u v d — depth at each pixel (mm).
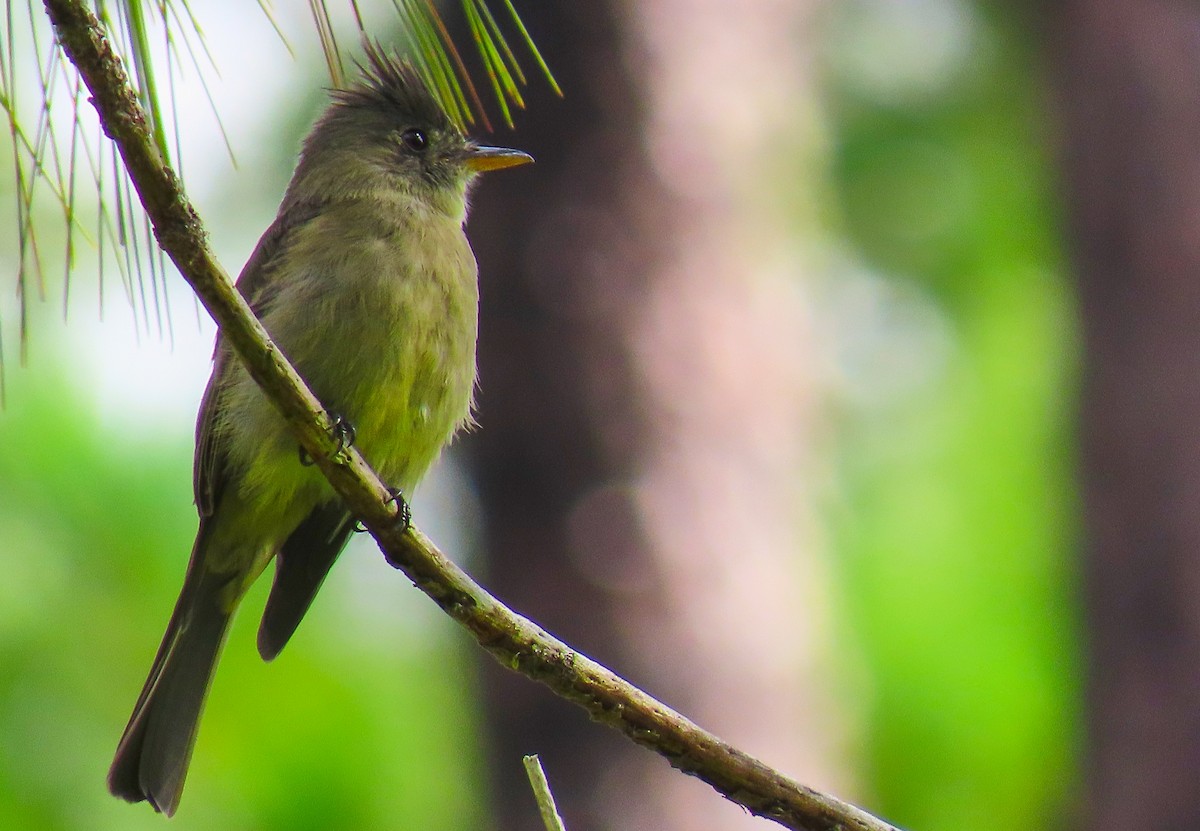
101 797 11688
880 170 13891
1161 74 11516
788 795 6023
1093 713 11367
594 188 9812
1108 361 11430
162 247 5477
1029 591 13711
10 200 8695
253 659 12992
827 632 9953
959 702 13328
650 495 9578
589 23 9883
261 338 5840
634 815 9461
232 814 12633
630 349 9680
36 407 12047
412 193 9250
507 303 9789
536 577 9562
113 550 12070
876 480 14266
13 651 11648
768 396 9953
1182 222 11383
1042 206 13516
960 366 14445
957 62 13828
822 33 12828
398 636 13641
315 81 12070
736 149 10086
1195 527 11094
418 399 8500
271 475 8406
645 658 9445
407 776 13086
